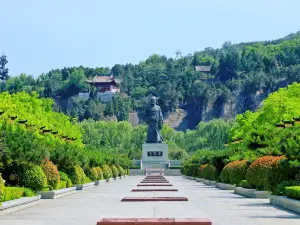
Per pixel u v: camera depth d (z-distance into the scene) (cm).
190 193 5734
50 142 5812
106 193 5778
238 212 3469
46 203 4272
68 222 2847
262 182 4934
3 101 7531
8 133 4181
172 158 18862
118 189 6688
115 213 3372
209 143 19362
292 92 7919
